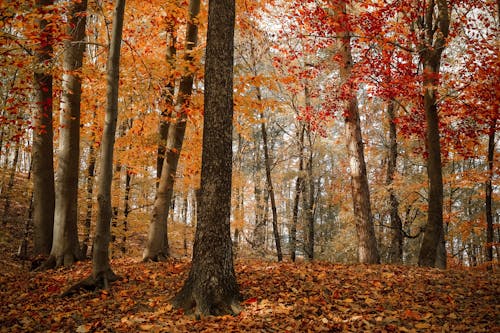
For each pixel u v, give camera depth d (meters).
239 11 12.86
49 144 10.31
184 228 20.73
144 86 10.57
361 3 12.33
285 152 18.75
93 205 15.20
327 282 7.01
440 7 10.81
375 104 18.39
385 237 19.84
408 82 12.32
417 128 13.60
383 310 5.50
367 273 7.82
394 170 16.55
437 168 10.61
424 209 16.94
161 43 12.55
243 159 25.45
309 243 17.69
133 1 11.41
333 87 13.11
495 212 22.86
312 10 12.59
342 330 4.78
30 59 8.38
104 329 5.08
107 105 7.37
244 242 22.73
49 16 7.82
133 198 18.58
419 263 10.32
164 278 7.75
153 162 14.08
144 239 23.23
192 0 10.50
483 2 11.91
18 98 9.18
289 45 14.46
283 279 7.26
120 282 7.42
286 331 4.72
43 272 9.06
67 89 9.80
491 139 15.09
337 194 20.09
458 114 12.76
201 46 9.86
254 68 14.27
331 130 20.08
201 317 5.45
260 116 16.06
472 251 26.95
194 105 10.51
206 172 6.08
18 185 19.27
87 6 10.26
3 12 7.43
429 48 10.76
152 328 4.99
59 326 5.26
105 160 7.36
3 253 12.67
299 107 15.88
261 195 23.88
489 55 11.34
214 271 5.83
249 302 5.88
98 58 13.78
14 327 5.18
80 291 6.98
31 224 16.27
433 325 4.87
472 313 5.33
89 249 18.70
